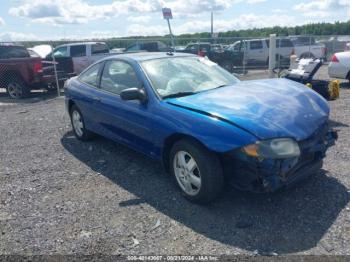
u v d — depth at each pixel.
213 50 19.98
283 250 3.20
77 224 3.78
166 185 4.58
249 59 21.59
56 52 16.48
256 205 3.96
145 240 3.44
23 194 4.55
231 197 4.14
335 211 3.76
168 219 3.78
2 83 12.99
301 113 3.90
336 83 6.88
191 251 3.25
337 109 8.34
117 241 3.45
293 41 21.89
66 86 6.60
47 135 7.22
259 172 3.50
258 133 3.48
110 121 5.31
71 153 6.00
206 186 3.81
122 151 5.92
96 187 4.64
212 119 3.73
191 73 5.00
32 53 14.33
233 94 4.28
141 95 4.49
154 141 4.44
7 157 6.02
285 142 3.50
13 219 3.94
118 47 19.86
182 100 4.26
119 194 4.41
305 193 4.15
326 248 3.19
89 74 6.09
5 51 12.84
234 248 3.26
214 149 3.60
